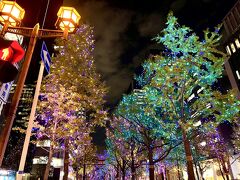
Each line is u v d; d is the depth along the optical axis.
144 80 17.22
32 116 6.85
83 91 16.95
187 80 11.62
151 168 16.97
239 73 44.91
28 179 48.41
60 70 16.14
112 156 33.94
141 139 20.23
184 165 34.28
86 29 19.30
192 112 12.32
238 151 37.84
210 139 33.19
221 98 11.18
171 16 12.51
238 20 47.34
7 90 38.25
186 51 12.12
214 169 43.12
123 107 18.02
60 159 51.22
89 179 59.53
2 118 31.75
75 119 14.95
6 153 47.28
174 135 13.89
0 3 5.90
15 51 4.21
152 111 12.82
